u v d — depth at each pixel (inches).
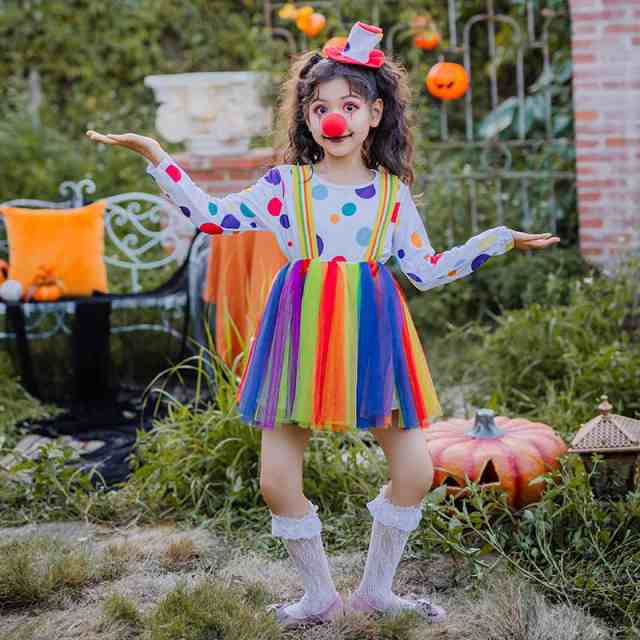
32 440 179.5
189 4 317.7
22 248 209.9
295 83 111.8
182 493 147.5
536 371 184.5
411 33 261.7
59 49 320.5
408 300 241.9
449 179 251.1
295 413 102.2
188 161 235.8
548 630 108.0
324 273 104.4
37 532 138.9
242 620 109.4
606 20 224.5
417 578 123.5
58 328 220.7
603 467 136.6
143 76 321.4
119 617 114.2
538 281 223.8
